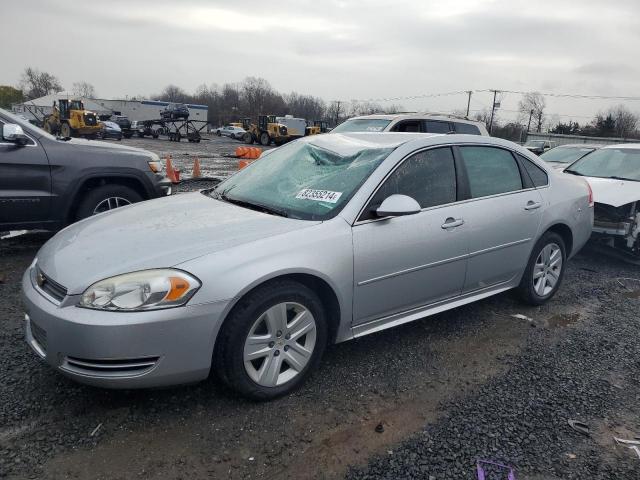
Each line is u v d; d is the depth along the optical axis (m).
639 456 2.59
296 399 2.93
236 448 2.49
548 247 4.51
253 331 2.73
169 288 2.48
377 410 2.87
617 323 4.38
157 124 42.78
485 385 3.21
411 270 3.37
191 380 2.62
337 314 3.11
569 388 3.22
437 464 2.45
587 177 7.38
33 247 5.77
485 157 4.03
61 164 5.38
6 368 3.10
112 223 3.26
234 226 3.00
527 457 2.53
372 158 3.48
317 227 3.00
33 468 2.29
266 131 41.94
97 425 2.60
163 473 2.30
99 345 2.41
